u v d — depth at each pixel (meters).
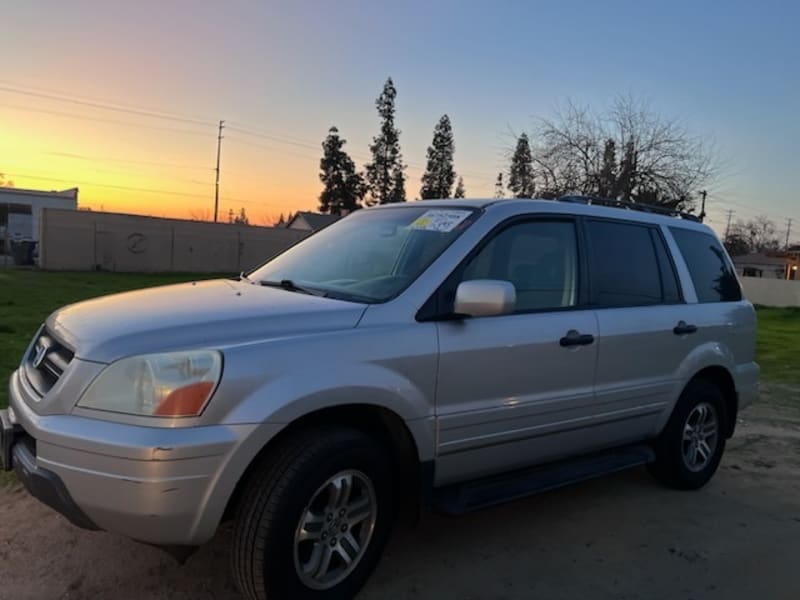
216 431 2.57
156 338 2.71
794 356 12.70
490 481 3.62
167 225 37.25
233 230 39.78
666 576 3.54
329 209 66.44
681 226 4.95
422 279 3.32
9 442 2.88
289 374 2.75
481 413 3.39
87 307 3.32
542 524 4.14
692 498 4.73
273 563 2.73
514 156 31.44
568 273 3.98
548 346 3.67
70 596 3.07
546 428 3.73
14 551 3.45
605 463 4.18
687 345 4.58
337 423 3.05
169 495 2.49
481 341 3.37
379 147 64.81
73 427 2.56
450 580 3.38
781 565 3.71
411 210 4.13
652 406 4.38
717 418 4.97
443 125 64.38
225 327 2.84
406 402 3.09
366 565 3.11
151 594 3.10
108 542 3.56
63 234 33.72
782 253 71.75
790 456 5.91
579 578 3.47
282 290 3.56
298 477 2.76
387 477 3.13
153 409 2.54
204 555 3.47
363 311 3.13
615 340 4.05
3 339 9.27
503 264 3.65
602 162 29.23
